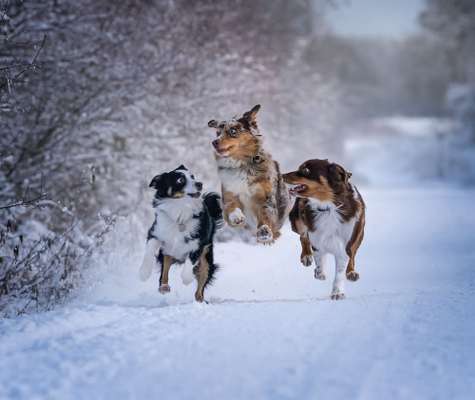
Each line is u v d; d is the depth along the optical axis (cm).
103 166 1644
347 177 928
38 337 727
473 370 579
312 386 517
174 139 1712
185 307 830
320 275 969
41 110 1459
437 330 718
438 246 1664
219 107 1756
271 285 1143
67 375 550
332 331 699
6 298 1013
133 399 490
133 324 739
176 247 938
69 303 999
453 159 6194
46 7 1419
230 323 733
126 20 1605
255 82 2009
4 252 1150
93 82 1551
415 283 1166
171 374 546
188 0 1731
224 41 1847
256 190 990
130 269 1242
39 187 1451
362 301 878
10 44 1298
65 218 1500
